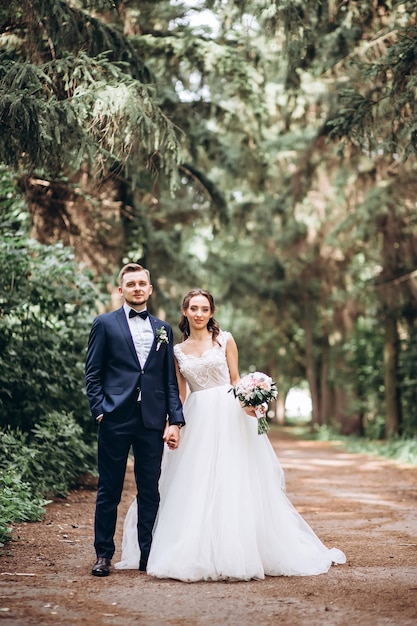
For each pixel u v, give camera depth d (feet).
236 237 77.20
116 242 45.37
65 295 32.42
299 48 32.76
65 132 23.31
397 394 74.64
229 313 113.39
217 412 18.04
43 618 12.94
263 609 13.79
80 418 34.17
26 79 22.75
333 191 67.41
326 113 52.54
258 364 119.34
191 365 18.33
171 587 15.52
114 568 17.43
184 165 47.80
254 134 48.52
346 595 14.83
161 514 17.42
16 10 26.63
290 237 79.97
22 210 34.37
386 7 34.68
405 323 72.64
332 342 96.63
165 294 55.57
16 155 23.59
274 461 18.28
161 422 17.33
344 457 59.41
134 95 24.62
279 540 17.24
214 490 17.10
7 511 21.75
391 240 64.18
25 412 30.78
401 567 17.56
